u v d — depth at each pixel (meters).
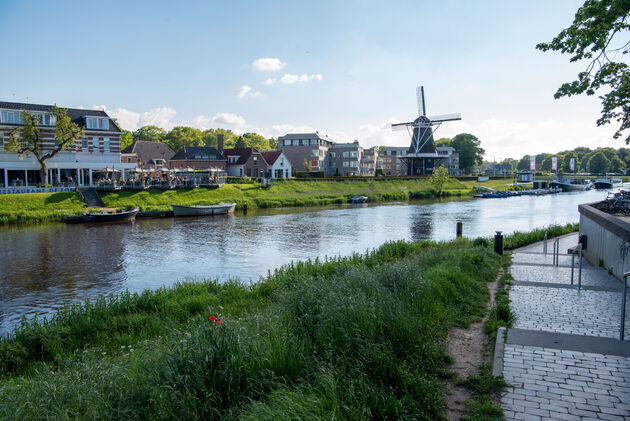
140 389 5.03
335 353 5.91
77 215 41.06
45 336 9.93
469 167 134.00
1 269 21.39
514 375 6.05
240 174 79.88
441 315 8.53
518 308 9.34
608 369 6.18
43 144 50.53
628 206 19.11
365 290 8.67
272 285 13.80
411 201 67.00
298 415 4.29
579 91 10.34
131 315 11.44
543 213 47.41
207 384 5.00
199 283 15.36
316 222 40.28
